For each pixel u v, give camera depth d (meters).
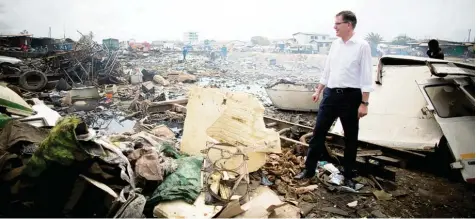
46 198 2.17
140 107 7.61
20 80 8.98
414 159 3.98
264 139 3.43
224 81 15.16
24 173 2.12
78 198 2.21
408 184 3.50
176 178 2.92
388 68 5.23
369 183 3.45
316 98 3.60
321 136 3.31
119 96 9.64
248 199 2.90
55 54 11.73
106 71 12.38
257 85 14.05
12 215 2.17
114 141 3.59
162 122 6.86
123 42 35.94
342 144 4.45
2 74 9.45
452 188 3.42
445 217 2.84
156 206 2.64
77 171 2.24
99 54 13.09
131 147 3.34
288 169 3.65
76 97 8.08
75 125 2.14
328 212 2.91
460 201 3.13
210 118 3.75
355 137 3.24
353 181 3.36
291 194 3.19
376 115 4.75
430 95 4.07
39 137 2.74
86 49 11.91
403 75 4.99
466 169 3.30
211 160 3.46
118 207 2.23
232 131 3.64
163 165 2.98
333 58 3.19
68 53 11.68
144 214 2.66
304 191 3.22
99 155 2.30
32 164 2.10
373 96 5.00
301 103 8.13
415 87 4.75
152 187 2.82
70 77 11.13
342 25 2.99
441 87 4.07
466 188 3.42
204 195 2.82
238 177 3.11
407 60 5.07
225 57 30.95
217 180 3.06
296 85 8.06
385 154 4.11
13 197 2.16
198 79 15.63
